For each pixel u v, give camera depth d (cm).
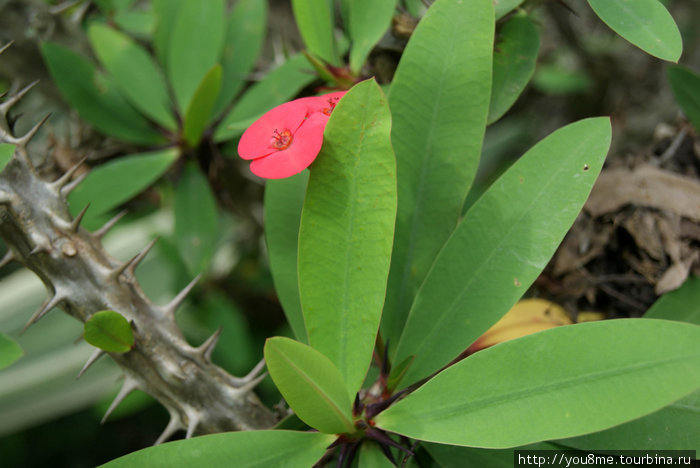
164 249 68
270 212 46
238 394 44
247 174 58
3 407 66
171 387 43
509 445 39
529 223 42
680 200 47
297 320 45
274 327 77
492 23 44
